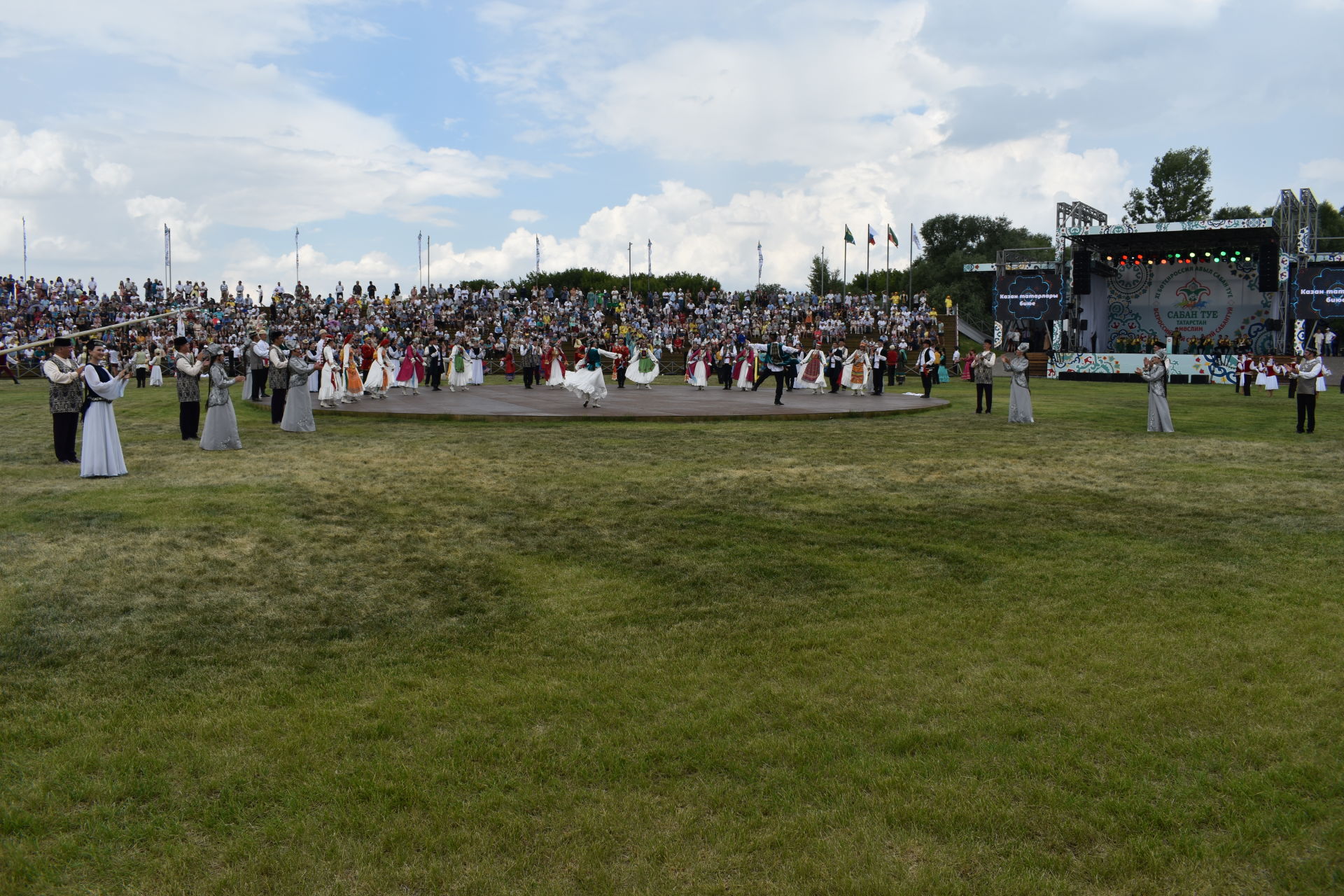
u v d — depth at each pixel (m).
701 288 85.12
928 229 97.94
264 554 8.68
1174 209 79.19
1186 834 3.98
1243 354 41.69
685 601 7.31
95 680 5.70
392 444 16.64
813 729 4.99
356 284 57.44
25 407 25.42
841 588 7.65
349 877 3.71
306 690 5.55
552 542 9.23
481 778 4.46
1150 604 7.16
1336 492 12.21
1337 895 3.59
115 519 10.09
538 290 63.28
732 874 3.72
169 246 61.50
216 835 4.01
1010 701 5.34
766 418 22.20
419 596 7.46
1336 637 6.36
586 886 3.64
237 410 23.69
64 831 4.05
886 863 3.77
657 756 4.68
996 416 23.81
